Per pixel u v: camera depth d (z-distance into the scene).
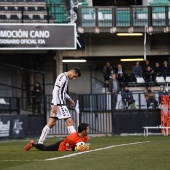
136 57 89.56
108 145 45.28
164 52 88.69
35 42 76.06
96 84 88.25
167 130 71.38
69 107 75.06
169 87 83.06
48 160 32.25
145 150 38.12
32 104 75.06
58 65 82.19
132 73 84.75
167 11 83.81
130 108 74.38
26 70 76.69
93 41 86.94
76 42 78.25
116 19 83.19
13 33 75.56
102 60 89.56
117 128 73.75
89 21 82.44
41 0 82.56
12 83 83.62
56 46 76.62
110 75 83.12
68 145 38.72
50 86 85.31
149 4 87.75
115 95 74.38
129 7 83.50
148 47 88.50
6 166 29.92
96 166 28.84
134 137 65.00
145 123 74.25
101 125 74.88
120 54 87.94
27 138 68.19
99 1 91.62
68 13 81.62
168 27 83.62
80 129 38.47
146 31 83.44
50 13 81.31
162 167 27.92
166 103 72.75
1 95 83.00
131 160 31.44
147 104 74.44
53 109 41.12
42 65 85.31
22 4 81.94
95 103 75.44
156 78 83.50
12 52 80.56
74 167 28.58
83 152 37.16
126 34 84.50
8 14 81.12
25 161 32.25
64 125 73.56
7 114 66.75
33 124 69.75
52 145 39.06
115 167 28.25
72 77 41.56
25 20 80.62
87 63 88.81
